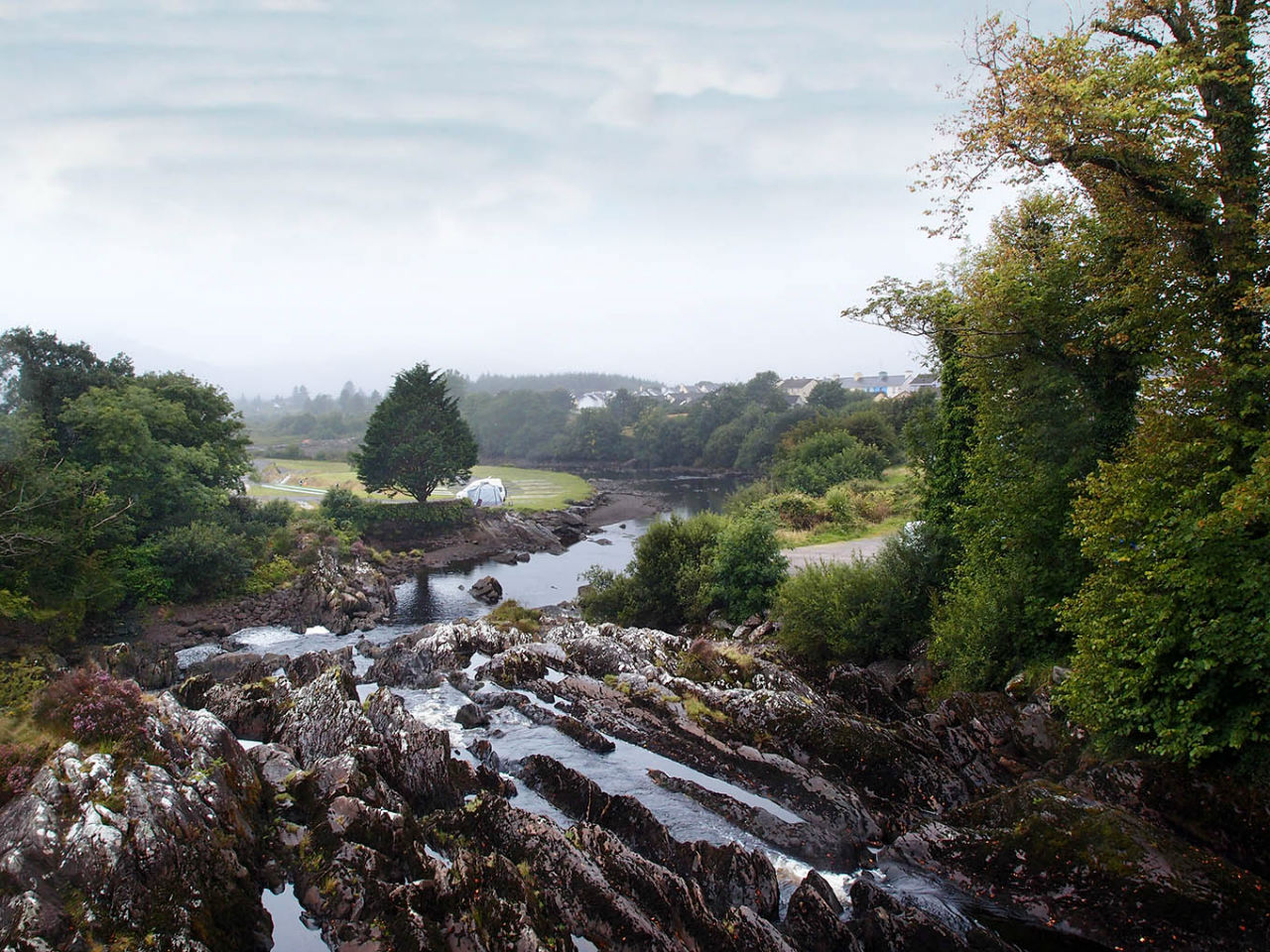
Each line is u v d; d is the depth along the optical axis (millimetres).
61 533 34812
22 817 10594
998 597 20969
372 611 45375
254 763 15391
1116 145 15398
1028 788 14797
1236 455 14539
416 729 16672
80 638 36656
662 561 36188
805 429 100312
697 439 169750
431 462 72625
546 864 12898
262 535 51469
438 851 13609
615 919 11852
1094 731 15820
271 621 43125
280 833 13312
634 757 19219
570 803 16109
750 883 13219
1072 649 19375
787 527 52062
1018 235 21922
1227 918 11938
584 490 112812
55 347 47219
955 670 21438
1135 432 17547
